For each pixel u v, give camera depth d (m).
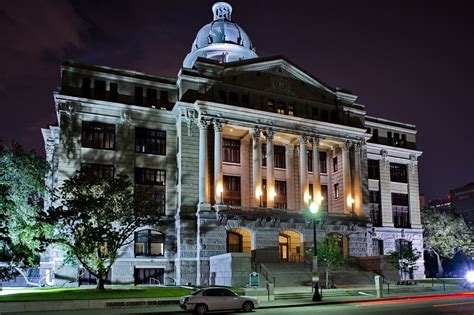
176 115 59.31
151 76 60.53
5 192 41.75
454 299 35.38
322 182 69.62
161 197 57.69
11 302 31.45
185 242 54.53
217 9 89.56
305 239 60.03
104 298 34.00
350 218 63.50
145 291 39.59
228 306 29.14
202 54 81.00
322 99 68.06
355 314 25.61
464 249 77.56
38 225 42.19
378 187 74.94
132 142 57.34
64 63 56.03
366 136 69.31
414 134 81.50
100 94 57.28
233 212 56.00
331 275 52.91
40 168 48.44
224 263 48.69
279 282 49.41
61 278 50.53
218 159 57.09
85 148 54.84
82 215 39.88
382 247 72.62
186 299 29.02
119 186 42.41
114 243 41.69
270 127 61.31
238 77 62.41
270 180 60.31
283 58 65.25
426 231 79.94
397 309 27.97
